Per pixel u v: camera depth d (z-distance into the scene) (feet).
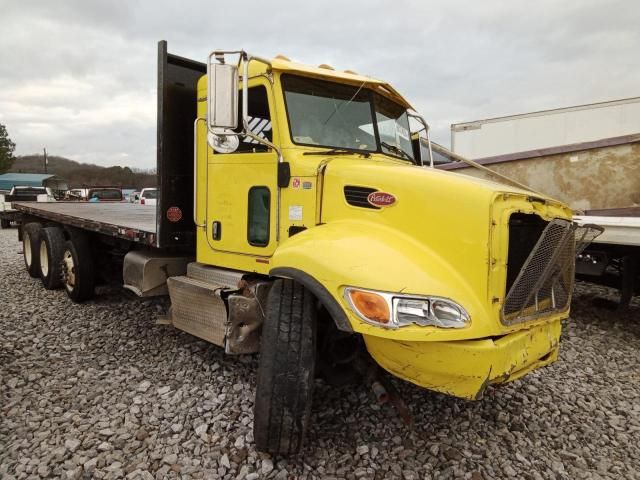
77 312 20.26
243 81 11.23
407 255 9.48
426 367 8.91
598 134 32.60
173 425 11.21
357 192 10.76
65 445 10.34
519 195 9.82
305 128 12.35
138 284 16.39
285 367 9.58
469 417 12.18
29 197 77.46
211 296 12.67
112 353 15.72
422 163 16.34
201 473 9.61
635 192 23.11
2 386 13.03
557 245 10.25
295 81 12.40
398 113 15.15
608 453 11.01
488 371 8.70
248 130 11.31
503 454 10.69
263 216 12.53
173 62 15.61
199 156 14.47
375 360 9.86
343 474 9.76
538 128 34.35
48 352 15.71
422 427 11.59
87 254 21.54
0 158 209.77
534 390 14.05
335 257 9.50
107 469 9.62
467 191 9.43
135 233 16.98
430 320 8.63
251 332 11.57
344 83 13.14
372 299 8.77
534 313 10.11
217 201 13.88
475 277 9.17
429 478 9.73
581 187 24.44
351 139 13.15
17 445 10.34
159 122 15.39
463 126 36.94
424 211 9.81
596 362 16.67
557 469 10.25
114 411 11.87
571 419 12.47
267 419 9.55
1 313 19.95
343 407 12.37
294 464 9.98
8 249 42.50
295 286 10.19
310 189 11.46
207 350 15.94
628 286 20.45
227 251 13.61
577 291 26.61
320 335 11.05
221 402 12.32
